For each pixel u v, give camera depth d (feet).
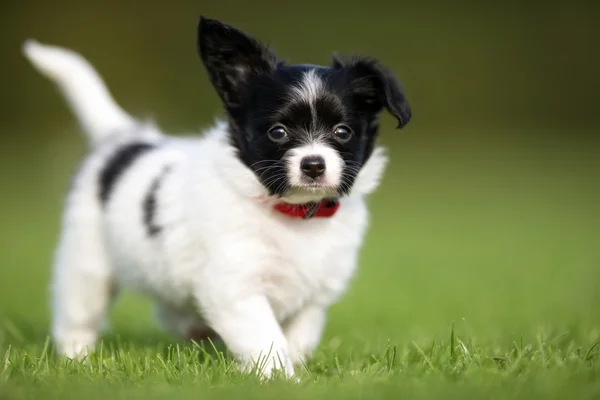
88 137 26.71
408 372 16.97
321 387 15.85
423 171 86.79
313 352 20.81
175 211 20.45
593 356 17.79
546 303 31.14
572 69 108.06
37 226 56.39
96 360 19.70
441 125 106.73
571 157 93.71
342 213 20.01
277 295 19.72
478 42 108.06
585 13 108.37
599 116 108.27
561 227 56.34
